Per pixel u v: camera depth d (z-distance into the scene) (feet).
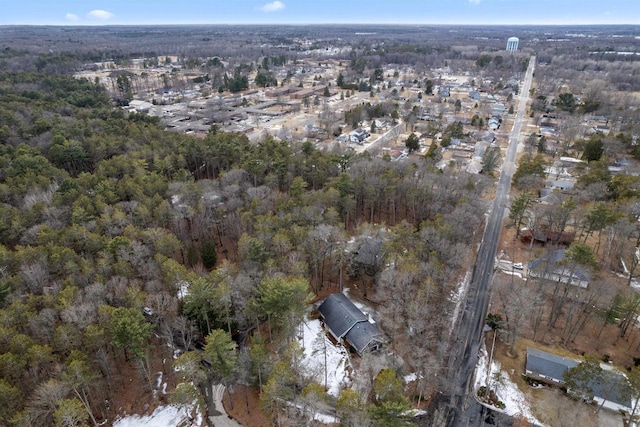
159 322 215.92
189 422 182.91
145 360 195.31
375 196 311.47
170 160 361.51
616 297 211.41
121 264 215.92
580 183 359.25
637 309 207.51
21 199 291.99
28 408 153.89
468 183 325.62
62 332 172.14
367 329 215.51
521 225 329.72
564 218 294.05
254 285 216.74
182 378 186.50
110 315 183.01
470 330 228.63
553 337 222.07
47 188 305.53
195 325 212.43
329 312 231.50
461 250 248.52
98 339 175.22
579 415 179.22
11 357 160.04
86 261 220.23
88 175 323.78
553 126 604.08
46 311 183.11
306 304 225.15
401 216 338.13
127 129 442.50
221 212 289.12
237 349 212.02
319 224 260.42
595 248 293.64
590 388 174.09
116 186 310.86
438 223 263.29
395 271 229.25
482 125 624.59
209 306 206.80
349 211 300.40
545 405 185.98
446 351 213.25
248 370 186.39
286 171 350.23
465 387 195.52
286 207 278.67
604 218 269.03
